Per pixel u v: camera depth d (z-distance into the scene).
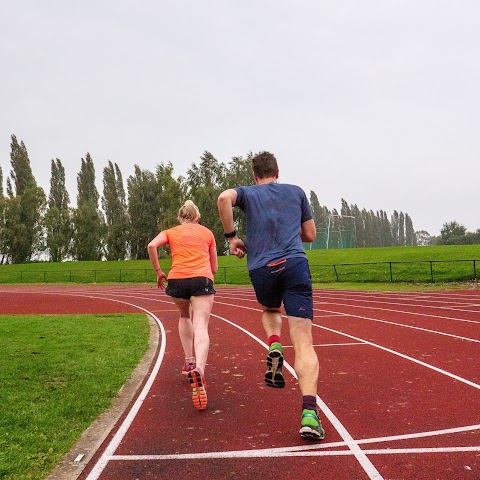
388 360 6.37
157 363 6.43
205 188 56.44
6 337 8.79
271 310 3.71
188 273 4.66
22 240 60.47
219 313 12.94
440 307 13.29
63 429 3.76
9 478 2.87
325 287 24.41
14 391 4.88
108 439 3.58
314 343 7.89
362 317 11.47
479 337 8.15
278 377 3.43
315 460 3.09
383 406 4.29
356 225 126.44
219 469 2.99
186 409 4.32
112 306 16.61
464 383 5.06
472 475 2.82
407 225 161.38
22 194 66.19
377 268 29.98
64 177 74.44
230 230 3.52
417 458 3.09
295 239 3.42
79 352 7.21
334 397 4.62
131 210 59.34
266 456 3.17
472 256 30.52
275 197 3.51
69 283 38.66
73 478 2.89
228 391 4.93
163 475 2.92
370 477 2.83
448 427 3.69
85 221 63.53
